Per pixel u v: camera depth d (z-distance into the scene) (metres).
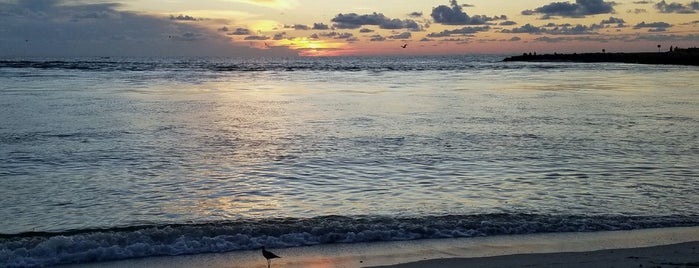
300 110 35.84
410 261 9.62
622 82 67.12
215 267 9.36
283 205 13.88
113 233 10.58
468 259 9.67
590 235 11.16
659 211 12.98
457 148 21.77
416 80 72.56
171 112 34.34
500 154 20.50
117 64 131.00
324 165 18.66
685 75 83.88
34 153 20.20
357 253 10.07
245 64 157.25
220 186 15.81
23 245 10.02
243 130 26.81
